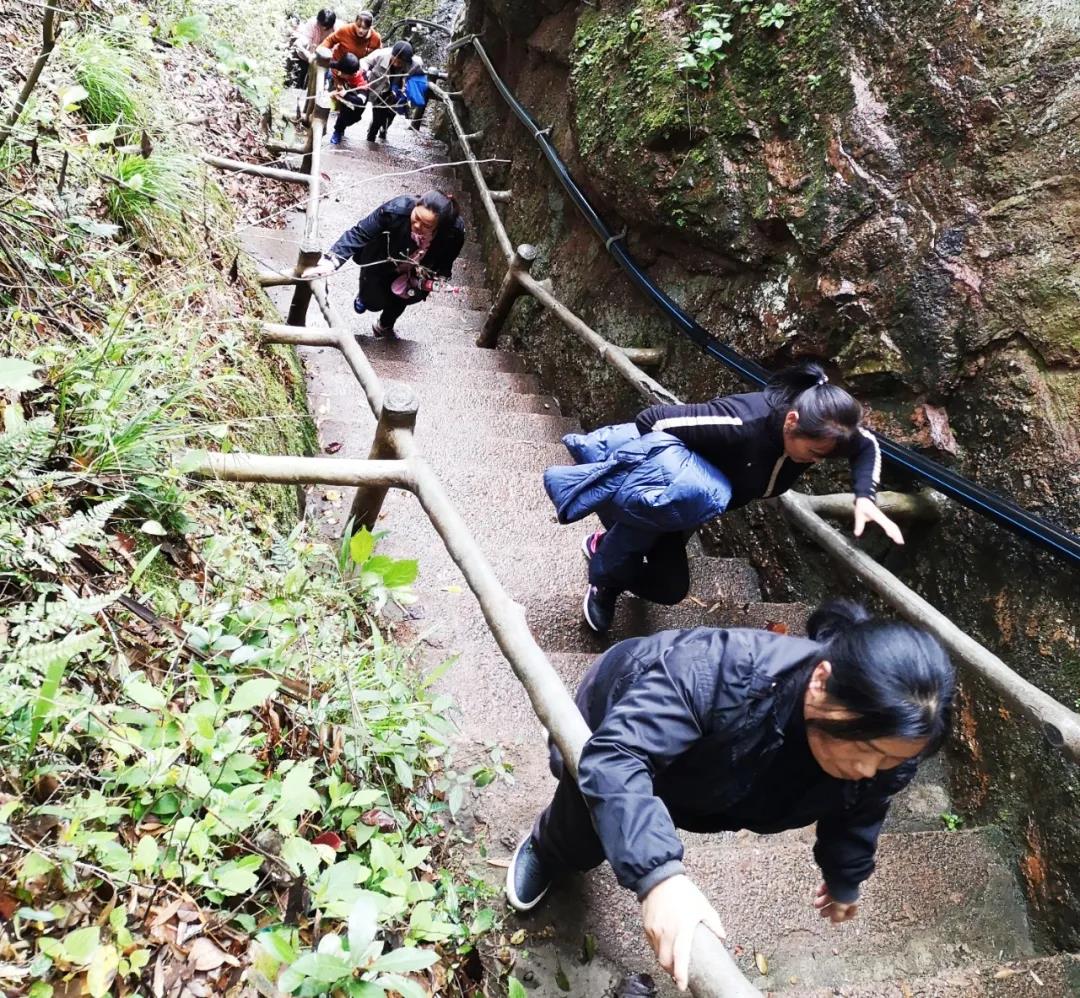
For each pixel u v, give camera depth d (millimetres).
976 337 3010
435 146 9656
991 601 2885
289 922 1575
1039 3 3045
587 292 5312
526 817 2393
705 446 2723
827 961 2260
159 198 3215
